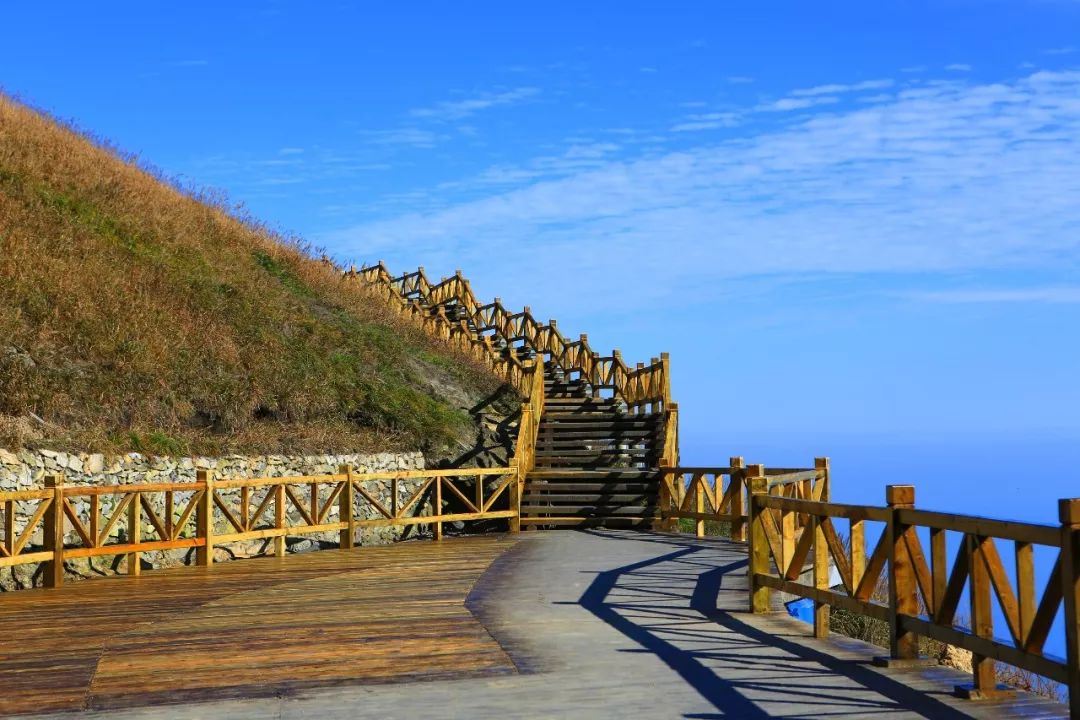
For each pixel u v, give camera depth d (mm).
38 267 20516
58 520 12953
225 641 8859
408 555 15844
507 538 18250
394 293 36094
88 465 15531
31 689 7199
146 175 32594
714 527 21078
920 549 7199
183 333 21375
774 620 9508
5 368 16422
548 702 6559
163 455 17047
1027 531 5840
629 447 22719
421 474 18359
